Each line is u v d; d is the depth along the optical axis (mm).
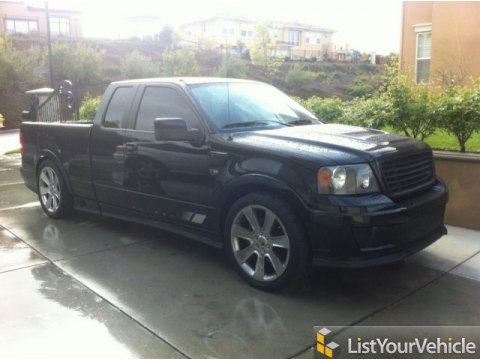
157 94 5051
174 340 3342
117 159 5281
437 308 3816
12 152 13055
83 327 3527
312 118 5312
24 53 34031
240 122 4672
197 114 4598
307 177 3754
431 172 4508
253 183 4051
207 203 4465
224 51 54156
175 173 4691
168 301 3941
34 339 3369
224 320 3617
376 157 3842
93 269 4629
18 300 3971
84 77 35250
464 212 5754
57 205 6266
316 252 3799
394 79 7215
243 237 4203
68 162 5961
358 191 3734
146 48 50531
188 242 5402
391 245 3787
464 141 6090
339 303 3895
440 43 13781
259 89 5418
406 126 6449
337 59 66188
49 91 12938
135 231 5812
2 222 6254
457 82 11242
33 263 4797
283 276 3932
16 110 28016
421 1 15211
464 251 5023
